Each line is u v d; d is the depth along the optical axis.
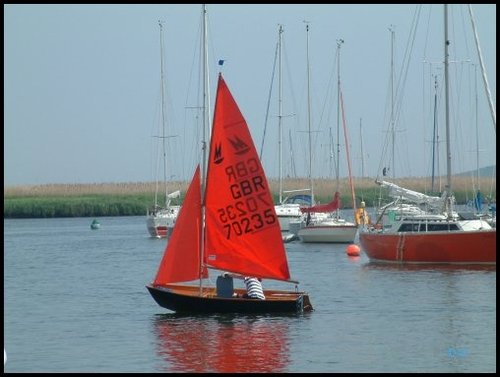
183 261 100.19
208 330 93.12
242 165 100.06
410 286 124.69
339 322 97.06
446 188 153.50
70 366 80.69
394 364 79.38
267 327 94.31
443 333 91.38
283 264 99.94
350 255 176.00
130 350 85.81
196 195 100.69
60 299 121.25
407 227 149.62
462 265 143.88
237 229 100.06
